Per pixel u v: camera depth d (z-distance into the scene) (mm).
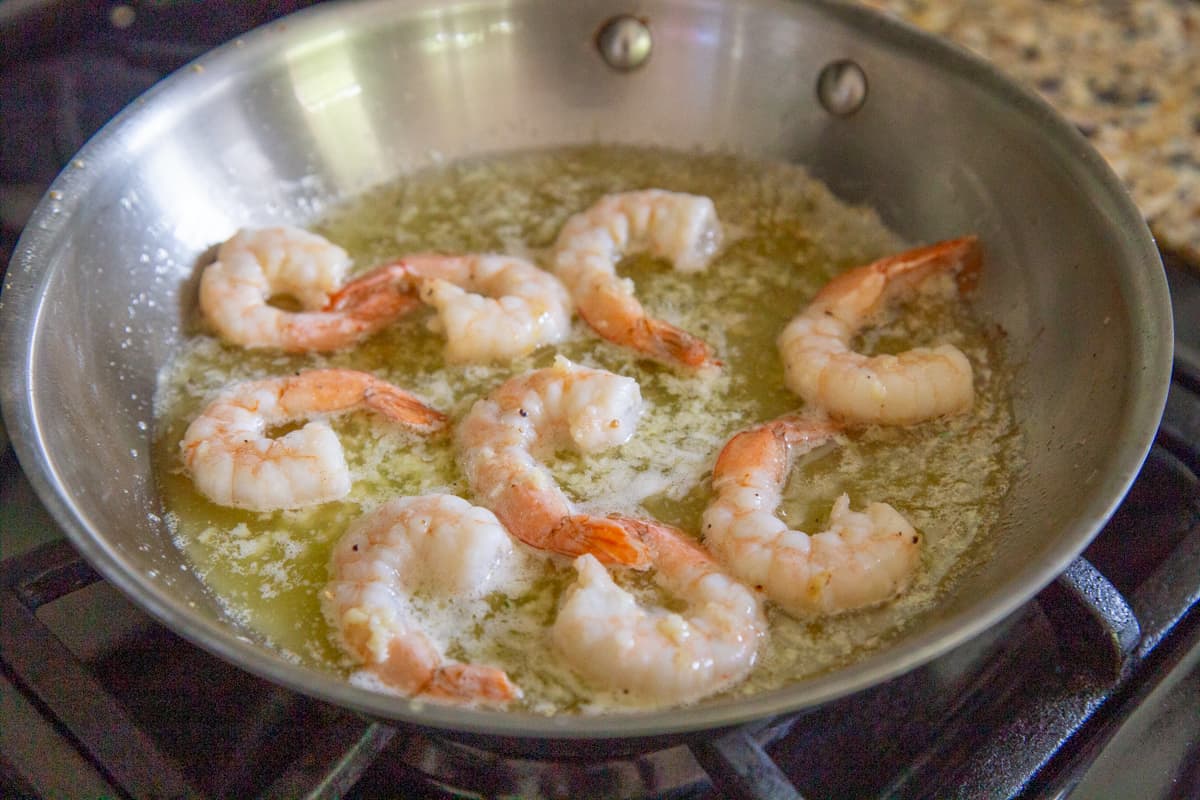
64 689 348
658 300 443
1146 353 359
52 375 373
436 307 428
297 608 371
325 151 467
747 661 352
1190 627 363
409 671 345
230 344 431
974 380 417
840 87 455
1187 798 341
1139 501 392
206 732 355
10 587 362
